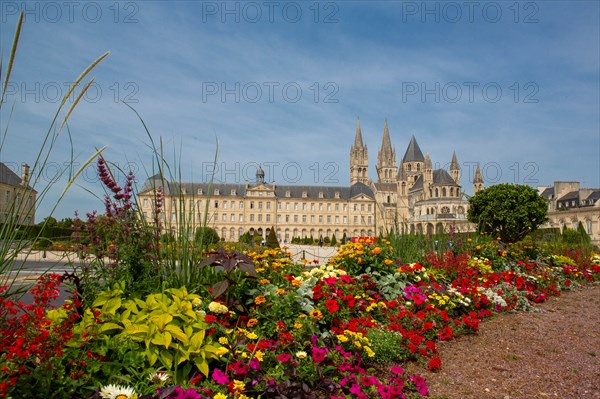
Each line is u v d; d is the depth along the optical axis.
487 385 5.92
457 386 5.86
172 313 4.78
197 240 6.91
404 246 13.88
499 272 14.25
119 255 5.84
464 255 13.95
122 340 4.45
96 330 4.41
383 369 6.29
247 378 4.64
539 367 6.64
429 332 7.80
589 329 8.84
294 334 5.82
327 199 128.25
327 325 6.82
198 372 4.73
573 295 13.46
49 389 3.66
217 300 6.15
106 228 5.96
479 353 7.27
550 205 99.62
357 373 5.53
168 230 6.73
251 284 6.98
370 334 6.71
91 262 5.86
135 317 4.72
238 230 122.19
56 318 4.50
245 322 6.07
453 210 118.25
